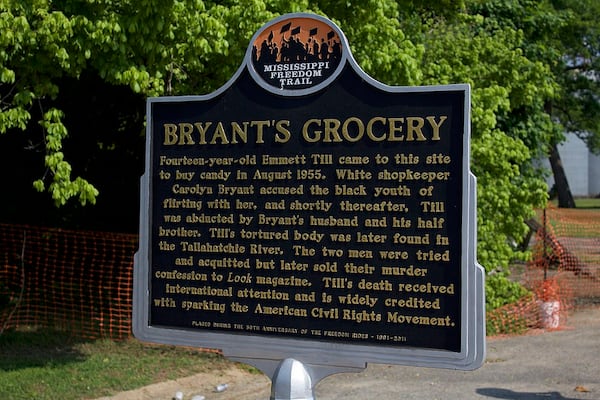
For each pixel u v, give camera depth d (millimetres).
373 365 10133
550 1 29438
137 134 13000
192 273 5727
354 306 5293
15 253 12539
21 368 9352
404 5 12133
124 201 13742
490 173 11773
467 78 11875
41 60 8320
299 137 5484
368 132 5293
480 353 4961
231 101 5684
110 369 9383
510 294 13031
